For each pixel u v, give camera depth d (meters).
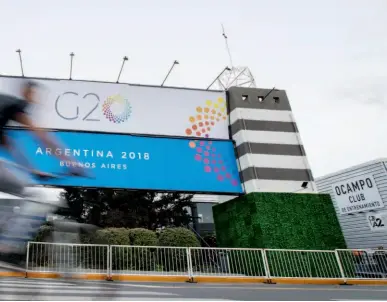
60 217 3.22
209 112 17.36
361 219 17.20
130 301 5.81
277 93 18.02
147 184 14.89
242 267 12.37
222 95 17.94
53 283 6.93
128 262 11.26
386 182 16.23
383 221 16.14
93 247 9.94
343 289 9.89
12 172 2.93
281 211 14.43
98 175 14.55
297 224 14.30
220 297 7.09
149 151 15.68
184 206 22.84
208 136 16.88
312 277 12.63
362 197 17.28
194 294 7.48
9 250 2.62
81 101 15.95
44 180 13.80
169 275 10.82
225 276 11.35
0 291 5.66
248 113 16.95
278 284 11.27
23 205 2.75
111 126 15.83
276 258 13.13
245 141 16.06
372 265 12.84
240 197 15.59
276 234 13.84
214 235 21.41
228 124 17.44
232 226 15.76
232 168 16.20
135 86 16.95
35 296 5.48
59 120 15.30
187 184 15.30
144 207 20.66
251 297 7.35
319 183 19.92
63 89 15.95
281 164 15.89
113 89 16.61
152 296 6.61
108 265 10.12
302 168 16.08
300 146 16.66
